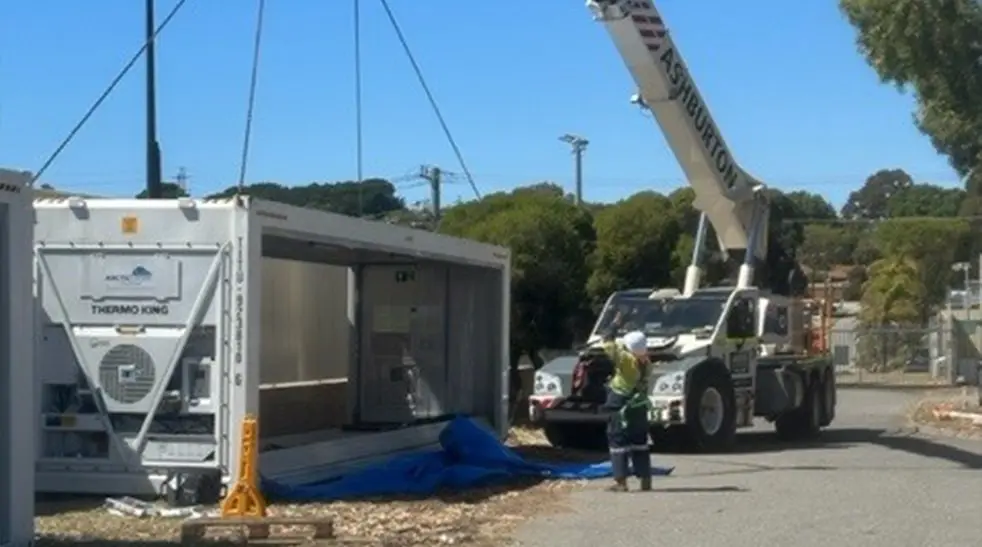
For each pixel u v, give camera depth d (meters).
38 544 12.00
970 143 25.94
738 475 18.12
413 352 21.66
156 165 20.09
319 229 15.95
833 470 18.69
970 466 19.20
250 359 14.82
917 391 45.25
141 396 15.00
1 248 11.26
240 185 16.31
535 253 33.62
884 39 23.89
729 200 23.39
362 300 21.98
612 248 36.53
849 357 59.19
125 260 15.08
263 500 14.07
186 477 14.81
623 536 12.75
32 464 11.60
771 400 23.61
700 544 12.30
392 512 14.35
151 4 19.88
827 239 95.94
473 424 18.42
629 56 21.27
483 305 22.12
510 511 14.52
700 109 22.34
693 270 23.66
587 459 20.84
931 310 67.75
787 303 24.89
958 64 23.83
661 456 20.98
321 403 21.72
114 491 15.05
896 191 117.56
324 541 12.17
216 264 14.86
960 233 68.25
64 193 18.52
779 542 12.42
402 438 19.28
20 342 11.39
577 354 23.16
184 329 14.93
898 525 13.43
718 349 22.30
